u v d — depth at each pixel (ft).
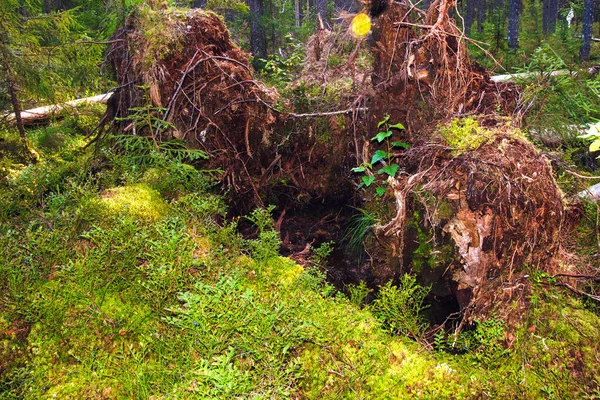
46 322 8.38
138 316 8.87
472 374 8.45
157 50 15.08
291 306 8.76
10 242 9.63
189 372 7.38
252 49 33.94
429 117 12.28
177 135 15.65
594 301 10.02
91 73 22.00
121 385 7.85
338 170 17.02
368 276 12.89
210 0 17.95
